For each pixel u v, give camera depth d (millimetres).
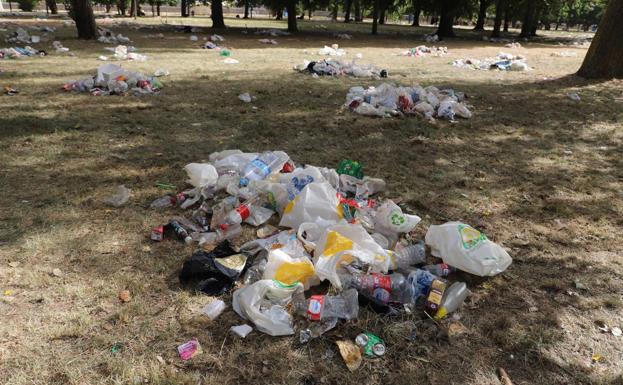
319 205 3744
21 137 5816
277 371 2420
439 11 28781
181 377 2340
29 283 3000
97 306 2826
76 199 4180
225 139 6109
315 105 8148
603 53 11500
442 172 5254
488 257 3238
